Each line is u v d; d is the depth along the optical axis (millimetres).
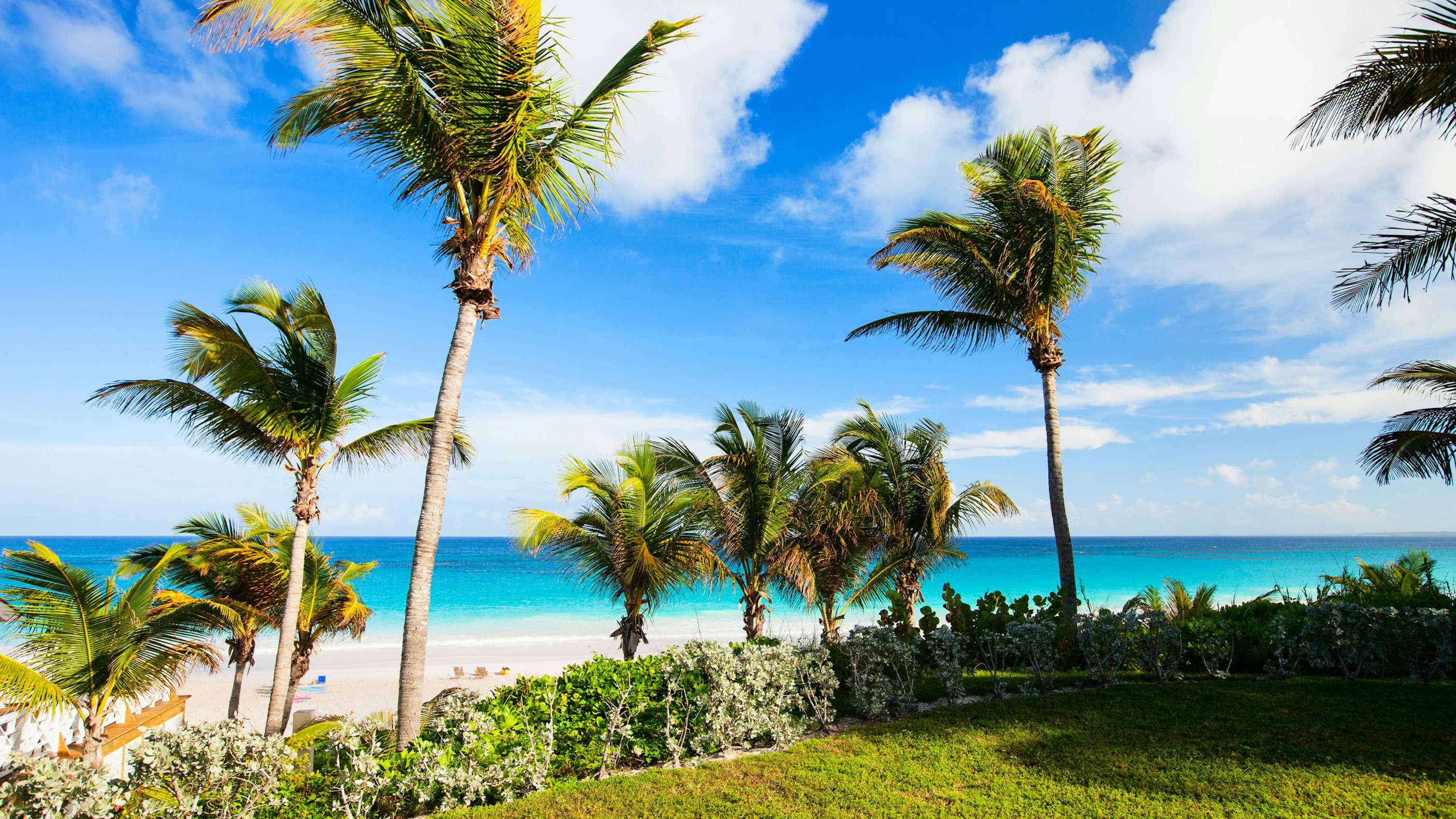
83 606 7805
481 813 5301
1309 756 5848
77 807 4180
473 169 7285
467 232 7742
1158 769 5711
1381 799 4914
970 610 11594
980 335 13547
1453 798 4898
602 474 11453
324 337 10438
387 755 5816
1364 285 8008
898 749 6652
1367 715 7000
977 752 6402
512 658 27562
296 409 10000
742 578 12867
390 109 7051
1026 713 7758
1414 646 8828
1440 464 9344
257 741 5055
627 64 7000
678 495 11602
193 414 10188
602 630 35188
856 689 8336
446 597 46938
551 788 5867
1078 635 9797
